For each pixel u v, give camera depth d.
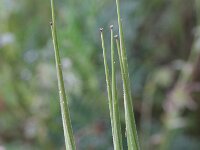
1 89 0.52
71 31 0.48
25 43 0.55
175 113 0.47
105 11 0.52
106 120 0.48
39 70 0.50
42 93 0.51
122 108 0.48
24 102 0.52
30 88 0.51
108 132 0.48
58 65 0.18
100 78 0.50
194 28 0.53
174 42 0.58
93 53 0.50
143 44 0.56
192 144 0.48
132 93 0.52
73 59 0.49
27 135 0.51
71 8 0.50
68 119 0.18
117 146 0.19
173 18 0.58
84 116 0.48
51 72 0.50
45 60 0.51
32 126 0.50
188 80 0.50
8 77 0.52
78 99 0.48
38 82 0.50
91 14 0.51
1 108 0.53
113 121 0.19
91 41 0.50
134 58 0.54
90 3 0.51
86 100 0.49
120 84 0.49
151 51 0.56
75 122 0.48
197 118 0.51
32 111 0.51
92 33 0.50
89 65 0.49
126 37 0.52
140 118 0.52
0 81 0.52
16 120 0.52
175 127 0.46
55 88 0.50
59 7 0.55
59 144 0.50
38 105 0.50
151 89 0.51
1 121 0.53
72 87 0.48
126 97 0.19
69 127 0.18
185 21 0.59
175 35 0.58
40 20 0.57
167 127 0.47
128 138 0.19
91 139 0.48
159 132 0.50
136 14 0.54
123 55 0.18
